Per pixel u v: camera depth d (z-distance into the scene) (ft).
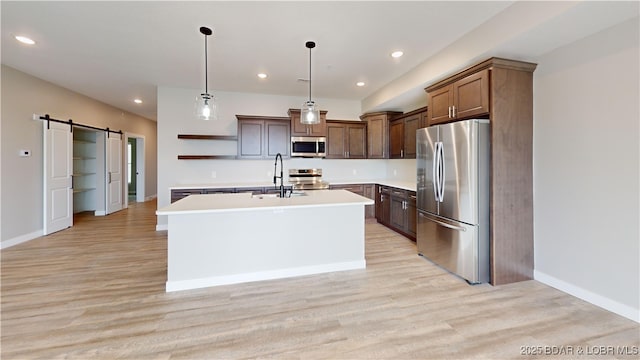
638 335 6.36
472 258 9.05
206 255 8.99
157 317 7.14
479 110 9.16
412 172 17.61
